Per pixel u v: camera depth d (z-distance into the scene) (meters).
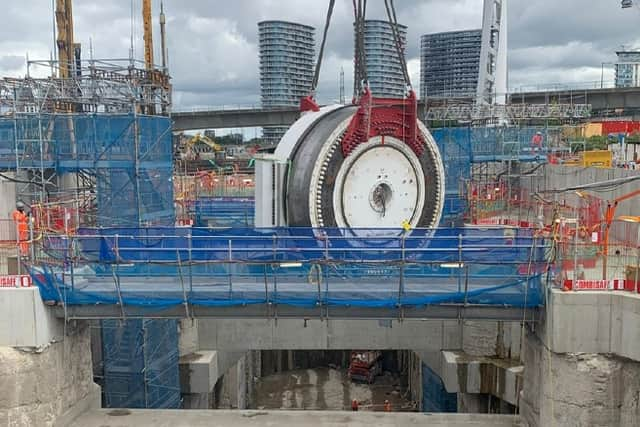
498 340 34.62
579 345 20.84
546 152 56.50
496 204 41.38
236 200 42.94
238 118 104.31
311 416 26.53
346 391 52.19
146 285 23.50
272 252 22.70
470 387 34.12
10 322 22.22
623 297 20.27
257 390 52.88
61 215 29.03
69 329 24.84
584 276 21.98
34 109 35.72
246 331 37.62
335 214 24.84
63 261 22.84
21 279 22.45
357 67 26.53
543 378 21.97
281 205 25.70
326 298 22.23
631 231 26.41
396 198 26.08
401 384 53.34
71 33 46.78
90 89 33.38
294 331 37.59
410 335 37.12
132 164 30.81
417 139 26.09
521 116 58.97
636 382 20.53
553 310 20.92
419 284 23.20
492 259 22.39
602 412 20.81
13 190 31.42
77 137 31.11
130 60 33.94
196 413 26.66
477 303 22.27
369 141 25.03
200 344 37.44
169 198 34.31
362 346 37.59
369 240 22.97
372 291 22.30
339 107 26.98
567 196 41.25
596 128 82.81
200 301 22.50
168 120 34.09
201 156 122.06
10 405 22.11
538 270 21.98
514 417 26.30
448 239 23.47
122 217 30.84
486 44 66.50
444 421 26.02
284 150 26.62
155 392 31.09
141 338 29.81
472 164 55.59
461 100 83.88
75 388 25.56
